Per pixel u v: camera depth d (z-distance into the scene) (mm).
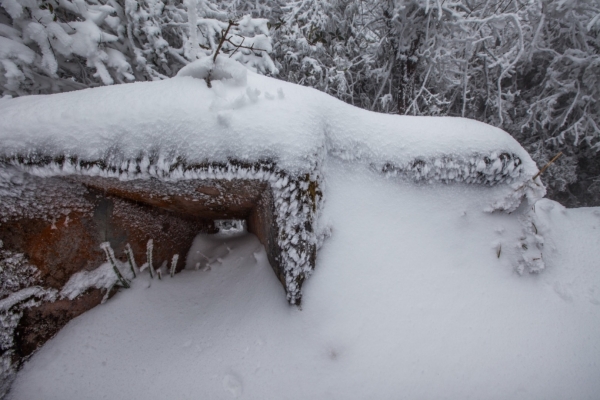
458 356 1260
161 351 1359
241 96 1338
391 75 4922
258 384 1193
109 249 1522
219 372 1251
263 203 1507
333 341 1281
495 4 4414
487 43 4660
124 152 1260
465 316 1386
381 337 1295
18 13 2049
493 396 1164
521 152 1672
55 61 2277
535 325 1391
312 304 1377
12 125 1245
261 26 3381
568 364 1268
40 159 1226
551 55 4742
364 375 1194
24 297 1305
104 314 1517
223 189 1439
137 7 2699
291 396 1152
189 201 1603
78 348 1374
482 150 1612
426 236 1603
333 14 4805
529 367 1247
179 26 3139
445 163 1617
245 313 1460
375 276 1455
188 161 1254
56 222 1369
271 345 1301
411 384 1180
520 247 1631
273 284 1511
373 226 1572
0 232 1232
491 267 1573
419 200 1673
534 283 1573
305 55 4551
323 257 1474
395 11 3957
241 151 1262
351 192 1613
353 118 1664
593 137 4875
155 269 1758
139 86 1459
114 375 1278
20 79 2213
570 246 1835
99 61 2488
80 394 1222
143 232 1670
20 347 1298
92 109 1303
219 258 1893
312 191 1356
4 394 1218
